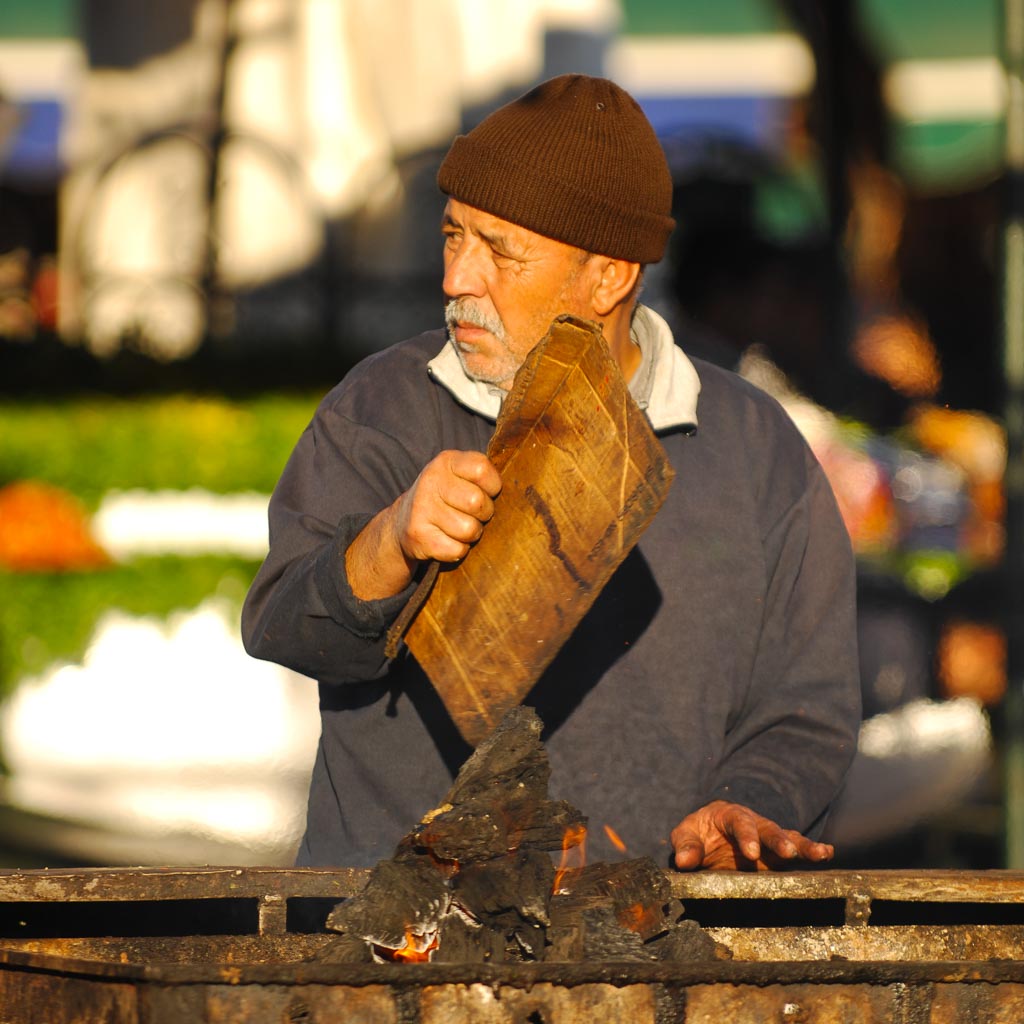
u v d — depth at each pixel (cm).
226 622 2350
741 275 1895
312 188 3956
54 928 802
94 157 4038
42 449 2628
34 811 1967
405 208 3950
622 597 880
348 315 3919
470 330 859
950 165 4303
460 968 589
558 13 3900
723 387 938
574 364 688
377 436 870
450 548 704
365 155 3969
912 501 2458
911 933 771
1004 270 1866
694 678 880
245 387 3325
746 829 810
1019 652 1866
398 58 3934
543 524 708
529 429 703
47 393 3238
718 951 716
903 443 2548
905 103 4325
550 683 870
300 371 3472
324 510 856
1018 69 1839
